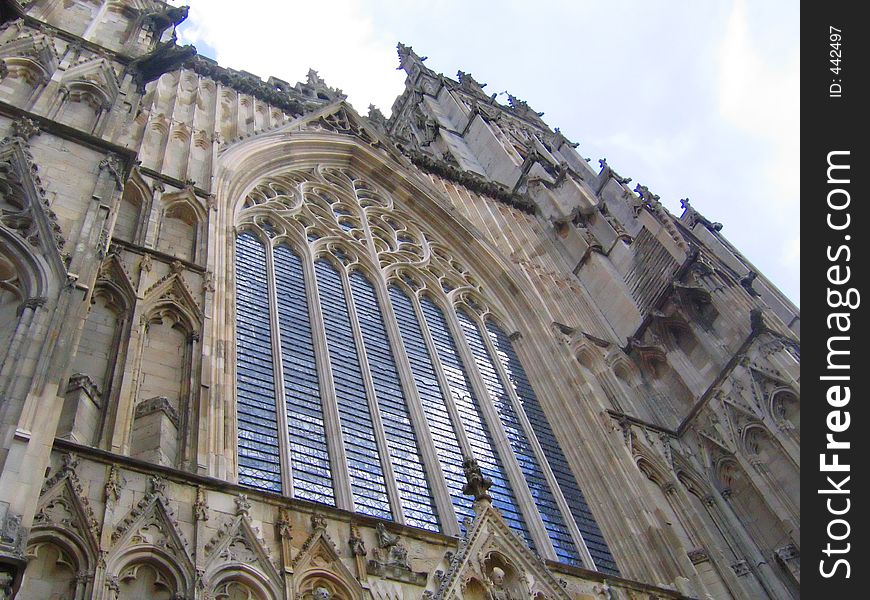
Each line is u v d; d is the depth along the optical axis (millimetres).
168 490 17500
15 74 25328
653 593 23516
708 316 36594
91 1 33250
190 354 23109
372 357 31062
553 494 29641
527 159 57312
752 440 31922
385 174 45625
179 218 29938
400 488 25344
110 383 20297
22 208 19016
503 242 46844
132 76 28109
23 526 12906
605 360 37938
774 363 31969
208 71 45688
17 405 14484
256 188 37812
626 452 31266
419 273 39281
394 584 18906
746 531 30469
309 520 19188
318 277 34250
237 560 17109
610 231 45875
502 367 36062
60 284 17328
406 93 85688
